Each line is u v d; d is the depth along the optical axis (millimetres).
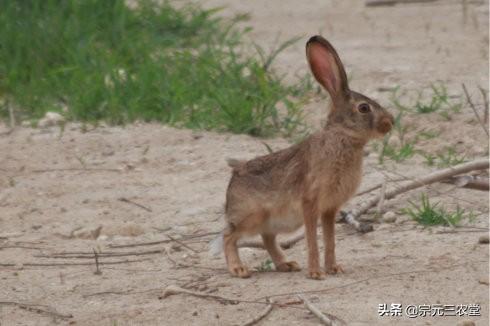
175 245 11898
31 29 19391
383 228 12062
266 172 10703
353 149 10461
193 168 14617
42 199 13711
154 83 17188
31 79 17938
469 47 20391
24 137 16031
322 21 23531
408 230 11977
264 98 16406
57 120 16578
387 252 11250
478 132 15453
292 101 17266
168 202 13398
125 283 10695
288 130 16000
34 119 16703
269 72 18250
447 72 18688
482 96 17109
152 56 18938
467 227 11953
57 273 11109
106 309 9930
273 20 23656
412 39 21328
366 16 23906
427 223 12133
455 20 22922
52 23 19609
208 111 16453
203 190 13750
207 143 15555
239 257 11086
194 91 17016
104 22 20312
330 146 10383
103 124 16484
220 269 11070
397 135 15555
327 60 10625
